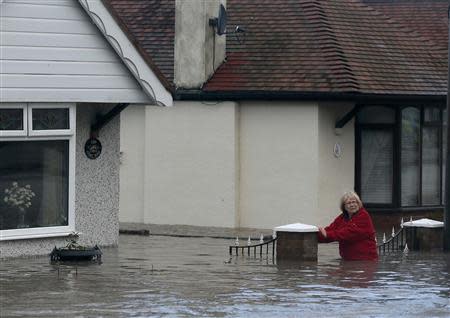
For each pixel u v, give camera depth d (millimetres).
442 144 68000
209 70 63969
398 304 32938
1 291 34750
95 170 48375
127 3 70312
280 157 62781
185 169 64312
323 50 63781
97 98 45781
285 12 66688
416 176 66812
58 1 44594
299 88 61844
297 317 30453
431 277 39375
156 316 30281
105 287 35781
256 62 64125
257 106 63344
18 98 43625
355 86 61688
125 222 65562
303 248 43938
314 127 62031
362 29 66750
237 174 63562
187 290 35219
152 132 64938
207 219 63906
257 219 63344
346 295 34531
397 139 65500
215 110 63594
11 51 43469
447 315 31094
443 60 67562
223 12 64062
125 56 46062
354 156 65188
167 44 66938
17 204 44469
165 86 47031
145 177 65125
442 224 49531
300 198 62312
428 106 66812
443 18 76938
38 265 41875
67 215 45656
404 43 67375
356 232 44000
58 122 45125
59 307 31578
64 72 44844
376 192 65812
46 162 45094
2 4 43188
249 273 39938
